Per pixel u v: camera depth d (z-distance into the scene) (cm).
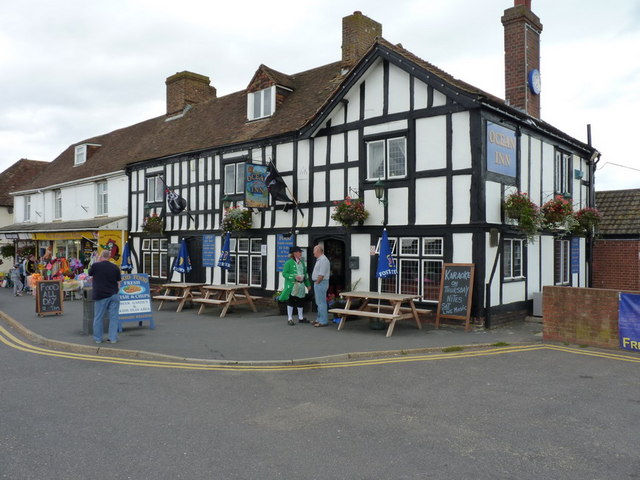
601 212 1688
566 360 779
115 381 676
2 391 627
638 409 550
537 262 1282
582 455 434
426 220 1124
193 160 1727
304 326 1106
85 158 2559
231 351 849
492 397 595
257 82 1653
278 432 489
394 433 486
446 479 391
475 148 1054
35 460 426
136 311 1068
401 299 977
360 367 752
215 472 404
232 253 1583
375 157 1233
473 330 1033
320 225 1337
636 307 828
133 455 436
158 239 1878
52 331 1050
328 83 1565
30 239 2578
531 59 1343
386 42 1173
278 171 1448
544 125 1281
